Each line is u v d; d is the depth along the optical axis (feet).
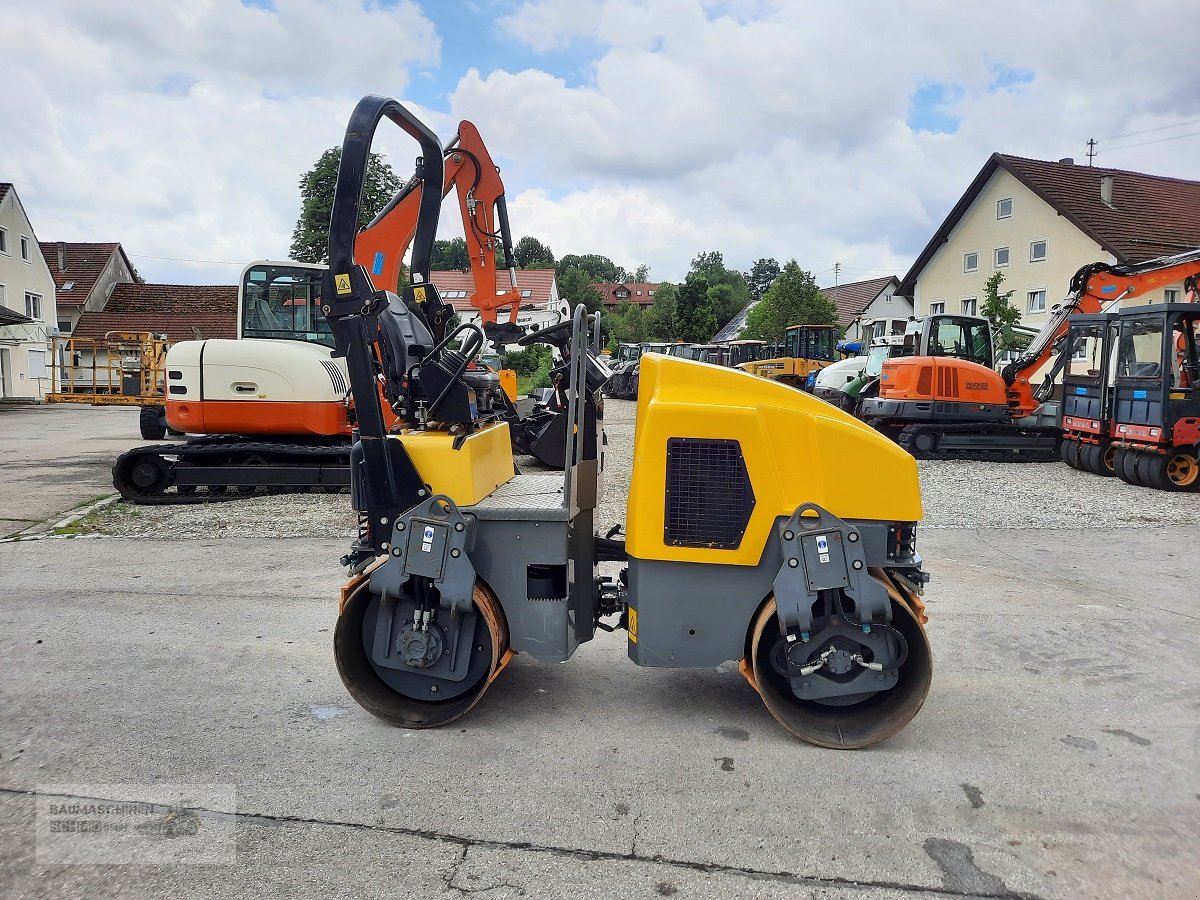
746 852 9.05
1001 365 53.21
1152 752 11.49
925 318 49.85
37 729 12.03
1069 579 20.57
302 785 10.46
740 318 196.95
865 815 9.81
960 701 13.23
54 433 59.93
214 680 13.93
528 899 8.25
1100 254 78.07
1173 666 14.79
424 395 12.82
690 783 10.55
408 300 15.24
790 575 11.20
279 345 31.17
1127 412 35.65
